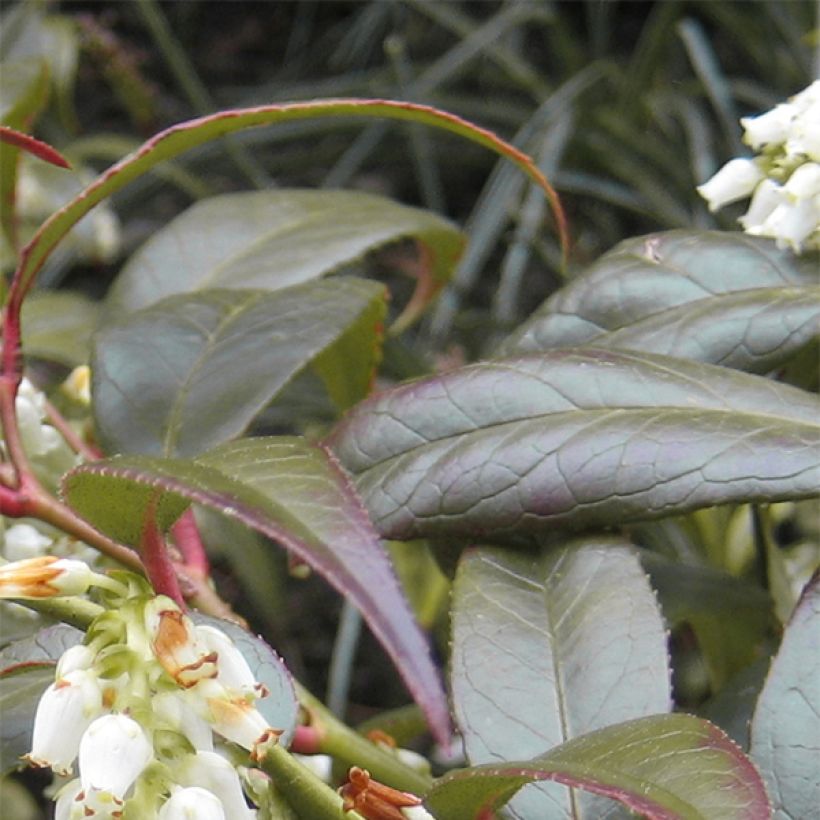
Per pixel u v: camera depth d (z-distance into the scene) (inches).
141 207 37.9
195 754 9.2
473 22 40.6
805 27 33.4
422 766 12.7
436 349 31.1
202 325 12.3
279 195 14.6
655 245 12.2
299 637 29.4
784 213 11.7
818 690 10.1
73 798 9.3
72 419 14.3
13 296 11.1
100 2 43.8
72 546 11.9
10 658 11.3
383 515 11.1
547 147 33.4
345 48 42.1
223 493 9.1
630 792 9.0
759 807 9.0
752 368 11.6
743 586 12.9
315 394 23.6
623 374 11.2
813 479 10.5
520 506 10.9
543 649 10.9
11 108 14.9
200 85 42.1
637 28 39.6
